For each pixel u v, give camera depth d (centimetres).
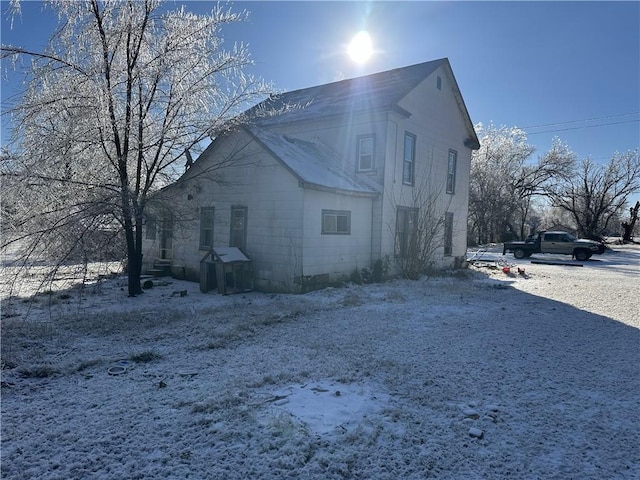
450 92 1742
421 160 1562
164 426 373
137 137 1008
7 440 348
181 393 443
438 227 1612
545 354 608
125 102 989
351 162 1438
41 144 918
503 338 691
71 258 903
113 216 971
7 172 897
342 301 986
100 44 969
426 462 323
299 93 1880
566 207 4862
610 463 328
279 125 1595
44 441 347
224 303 975
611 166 4812
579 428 384
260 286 1194
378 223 1368
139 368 527
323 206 1178
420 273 1485
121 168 1002
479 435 362
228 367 528
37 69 933
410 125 1489
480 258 2622
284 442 345
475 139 1902
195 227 1390
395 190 1425
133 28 982
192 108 1073
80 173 1027
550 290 1264
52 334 680
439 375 512
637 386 489
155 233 1568
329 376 502
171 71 1019
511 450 344
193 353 588
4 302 949
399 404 427
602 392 470
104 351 596
